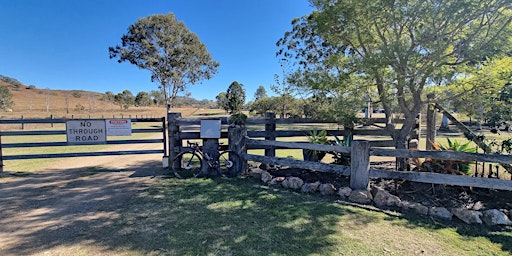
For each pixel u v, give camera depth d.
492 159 3.83
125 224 3.61
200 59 34.81
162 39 30.53
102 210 4.12
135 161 8.16
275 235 3.28
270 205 4.25
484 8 4.09
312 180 5.45
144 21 30.12
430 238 3.24
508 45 4.46
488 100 5.19
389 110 6.11
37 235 3.33
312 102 7.49
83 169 6.98
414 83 5.20
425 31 4.66
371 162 7.43
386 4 4.39
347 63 5.23
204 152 6.24
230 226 3.53
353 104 5.72
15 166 7.41
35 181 5.81
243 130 6.09
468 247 3.04
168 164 6.97
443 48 4.51
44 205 4.37
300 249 2.97
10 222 3.71
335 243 3.11
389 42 5.07
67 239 3.22
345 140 6.53
